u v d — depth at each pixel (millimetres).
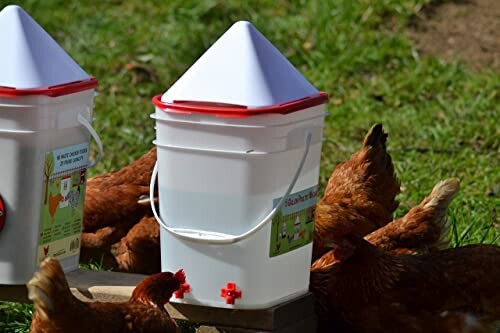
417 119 8492
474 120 8430
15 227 4582
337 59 9688
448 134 8109
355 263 4832
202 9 10836
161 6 11203
